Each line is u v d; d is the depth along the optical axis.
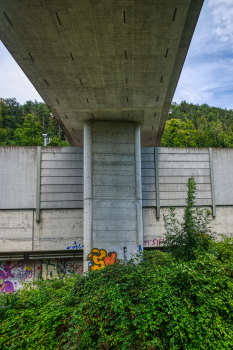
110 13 8.88
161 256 8.85
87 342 5.73
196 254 7.61
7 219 18.78
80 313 6.54
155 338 5.55
